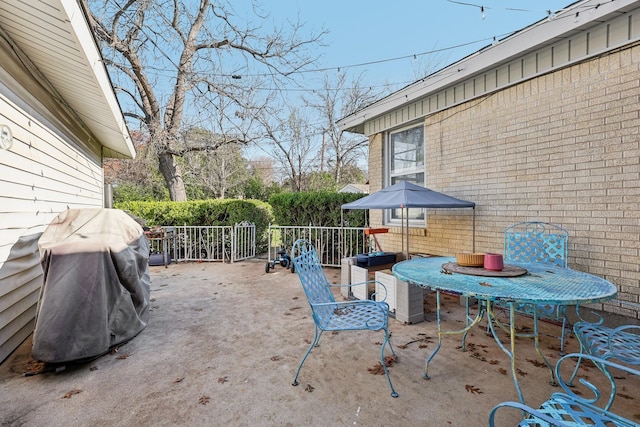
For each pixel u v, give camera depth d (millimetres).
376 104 5867
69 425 1916
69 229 2932
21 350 2893
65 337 2482
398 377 2406
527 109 3799
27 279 3133
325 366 2586
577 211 3363
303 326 3488
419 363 2619
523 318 3703
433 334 3225
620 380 2334
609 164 3127
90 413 2025
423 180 5469
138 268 3338
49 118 3932
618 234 3080
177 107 10961
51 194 3926
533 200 3750
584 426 1109
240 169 17812
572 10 3148
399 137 5938
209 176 16609
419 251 5367
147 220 8328
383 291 3848
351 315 2648
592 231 3250
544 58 3590
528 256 3439
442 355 2758
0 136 2725
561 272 2436
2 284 2697
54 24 2414
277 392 2232
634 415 1950
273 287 5262
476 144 4406
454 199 4184
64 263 2660
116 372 2523
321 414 1994
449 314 3850
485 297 1841
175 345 3018
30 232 3256
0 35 2768
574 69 3379
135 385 2340
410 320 3510
